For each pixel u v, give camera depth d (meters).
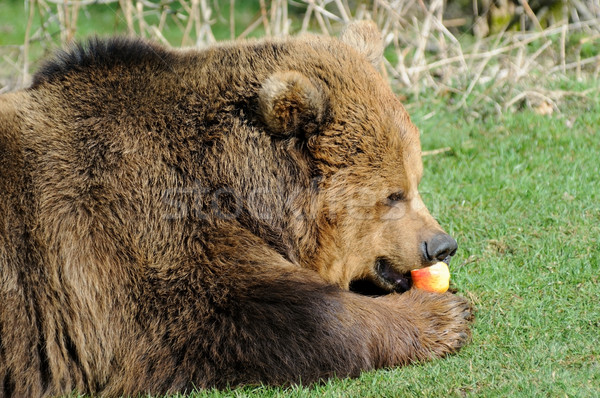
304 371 8.50
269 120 9.05
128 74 9.35
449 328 9.38
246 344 8.41
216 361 8.44
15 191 8.71
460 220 12.70
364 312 8.90
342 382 8.52
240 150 9.16
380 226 9.63
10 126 9.00
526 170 14.45
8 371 8.54
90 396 8.90
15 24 27.52
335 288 9.00
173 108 9.20
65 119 9.09
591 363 8.59
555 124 16.02
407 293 9.71
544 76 18.06
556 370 8.39
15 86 18.94
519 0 20.17
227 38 23.53
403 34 19.84
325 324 8.56
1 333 8.48
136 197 8.78
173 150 9.02
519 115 16.56
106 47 9.57
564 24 19.05
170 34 24.33
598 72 18.50
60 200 8.71
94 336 8.73
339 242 9.54
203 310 8.50
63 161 8.85
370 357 8.80
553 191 13.38
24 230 8.65
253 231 9.12
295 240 9.37
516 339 9.31
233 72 9.44
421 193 13.83
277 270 8.77
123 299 8.65
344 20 18.55
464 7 21.48
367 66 9.87
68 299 8.68
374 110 9.38
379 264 9.95
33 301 8.61
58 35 21.17
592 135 15.55
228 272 8.59
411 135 9.67
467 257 11.57
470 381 8.32
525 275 10.84
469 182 14.32
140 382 8.59
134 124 9.06
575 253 11.24
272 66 9.49
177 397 8.36
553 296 10.24
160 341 8.55
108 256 8.67
